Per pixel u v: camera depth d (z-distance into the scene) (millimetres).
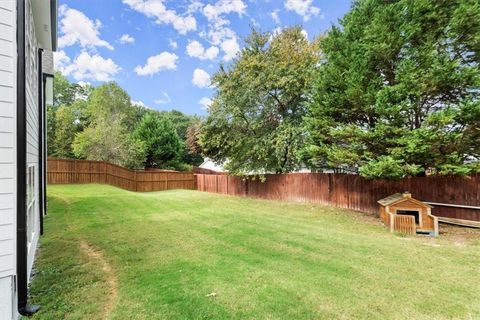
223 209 11383
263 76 14992
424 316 3268
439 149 7820
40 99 7102
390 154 8383
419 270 4672
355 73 8672
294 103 15281
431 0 7680
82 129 29812
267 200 15062
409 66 7699
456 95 7898
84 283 3977
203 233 7039
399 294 3797
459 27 7277
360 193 11055
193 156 37844
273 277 4305
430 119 7348
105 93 35562
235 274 4395
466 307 3471
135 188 19094
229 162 17891
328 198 12555
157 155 29172
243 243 6188
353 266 4832
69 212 8797
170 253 5371
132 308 3326
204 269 4586
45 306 3340
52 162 16438
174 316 3172
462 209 8039
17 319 3090
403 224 7348
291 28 15305
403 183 9445
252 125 16281
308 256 5336
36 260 4855
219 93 17438
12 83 2971
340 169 11562
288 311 3320
